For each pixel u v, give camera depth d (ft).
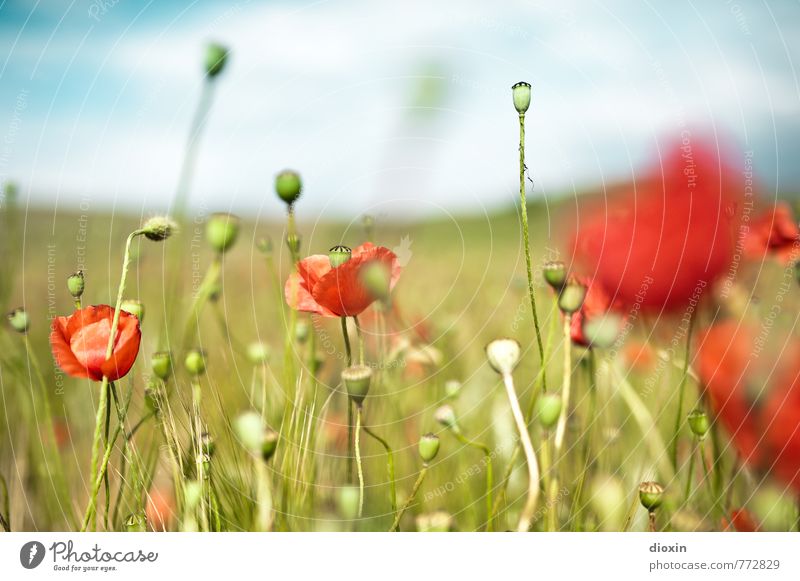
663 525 3.67
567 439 3.73
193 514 3.53
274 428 3.72
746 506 3.58
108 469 3.72
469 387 4.14
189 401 3.57
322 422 3.70
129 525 3.54
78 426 3.92
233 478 3.59
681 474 3.71
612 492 3.65
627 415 3.80
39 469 3.81
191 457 3.53
